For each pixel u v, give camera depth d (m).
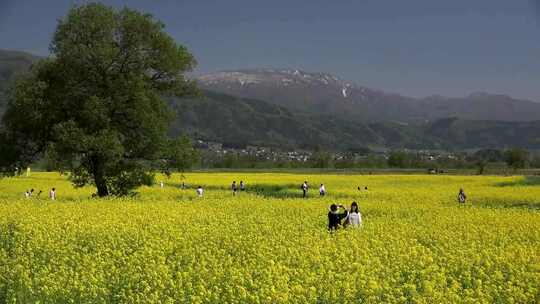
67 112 39.72
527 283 12.98
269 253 15.88
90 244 18.16
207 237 18.81
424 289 12.40
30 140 40.97
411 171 109.62
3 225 21.72
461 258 15.01
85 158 41.28
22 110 38.12
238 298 11.80
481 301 11.45
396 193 45.47
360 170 115.69
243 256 15.98
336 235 18.88
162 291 12.53
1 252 17.05
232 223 22.25
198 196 44.28
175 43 42.22
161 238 18.41
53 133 39.41
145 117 39.75
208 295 11.91
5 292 13.23
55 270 14.46
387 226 21.66
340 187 56.41
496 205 37.62
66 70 39.50
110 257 16.27
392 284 12.99
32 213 24.95
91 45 40.06
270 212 27.45
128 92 39.78
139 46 40.94
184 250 16.62
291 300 11.55
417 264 14.53
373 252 16.11
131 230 19.78
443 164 140.25
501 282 12.95
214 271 13.80
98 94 39.69
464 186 55.44
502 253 15.38
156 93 42.44
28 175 74.88
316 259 14.91
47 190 51.56
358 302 11.77
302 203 32.41
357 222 21.03
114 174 41.44
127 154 41.84
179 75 42.94
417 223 23.00
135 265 14.88
